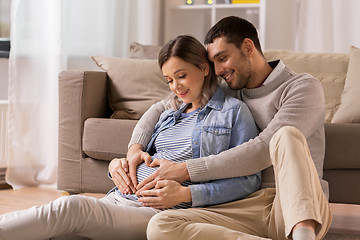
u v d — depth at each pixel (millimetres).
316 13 4254
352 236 2486
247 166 1899
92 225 1788
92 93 3027
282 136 1688
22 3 3871
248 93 2152
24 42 3883
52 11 3965
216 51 2049
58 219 1734
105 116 3217
